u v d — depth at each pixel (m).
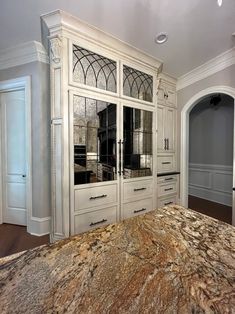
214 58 3.24
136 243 0.84
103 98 2.58
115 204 2.73
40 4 2.01
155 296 0.56
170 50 2.95
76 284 0.61
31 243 2.59
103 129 2.60
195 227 1.00
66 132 2.26
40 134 2.78
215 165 4.89
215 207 4.44
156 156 3.27
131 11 2.17
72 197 2.31
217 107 4.81
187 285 0.60
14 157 3.14
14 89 3.04
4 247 2.50
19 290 0.59
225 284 0.61
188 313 0.51
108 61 2.65
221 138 4.75
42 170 2.79
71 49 2.26
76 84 2.31
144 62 3.03
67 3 2.00
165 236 0.91
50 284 0.61
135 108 2.96
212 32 2.65
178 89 3.87
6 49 2.77
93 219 2.50
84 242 0.85
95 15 2.18
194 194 5.46
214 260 0.73
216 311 0.51
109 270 0.67
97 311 0.51
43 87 2.77
